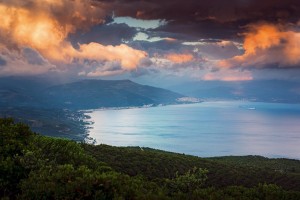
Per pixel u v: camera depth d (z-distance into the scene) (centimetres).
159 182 3141
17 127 3061
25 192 2002
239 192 2752
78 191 1950
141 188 2214
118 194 1981
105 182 2027
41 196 1953
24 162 2356
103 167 2953
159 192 2131
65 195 1934
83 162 3034
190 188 3028
